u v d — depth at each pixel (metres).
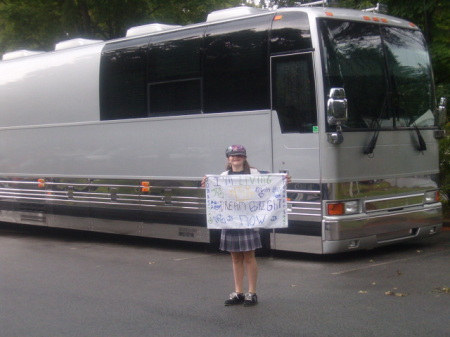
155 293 8.62
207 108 10.97
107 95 12.55
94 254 12.02
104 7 20.06
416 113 10.98
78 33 21.02
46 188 13.89
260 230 10.48
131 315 7.57
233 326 6.96
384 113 10.40
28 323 7.39
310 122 9.75
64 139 13.43
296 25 9.93
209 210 7.69
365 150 10.04
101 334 6.89
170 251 12.02
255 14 10.54
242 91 10.52
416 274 9.23
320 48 9.71
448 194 14.27
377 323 6.89
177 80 11.40
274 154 10.16
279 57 10.08
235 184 7.64
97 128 12.76
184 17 21.27
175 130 11.45
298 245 10.02
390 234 10.45
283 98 10.03
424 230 11.04
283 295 8.20
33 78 14.06
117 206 12.52
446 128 14.01
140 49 11.98
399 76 10.73
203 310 7.66
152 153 11.84
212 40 10.91
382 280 8.91
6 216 14.85
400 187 10.63
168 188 11.62
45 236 14.88
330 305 7.67
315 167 9.72
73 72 13.20
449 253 10.86
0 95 14.82
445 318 7.02
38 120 13.95
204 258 11.16
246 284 8.93
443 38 15.02
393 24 10.84
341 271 9.54
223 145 10.77
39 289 9.09
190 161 11.26
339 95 9.42
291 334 6.62
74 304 8.19
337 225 9.65
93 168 12.91
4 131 14.73
